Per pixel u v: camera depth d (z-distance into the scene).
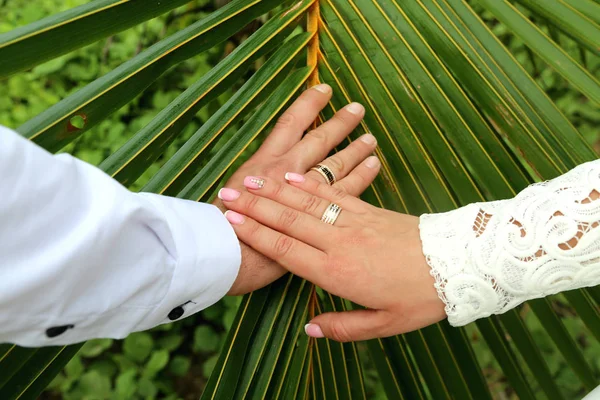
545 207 0.60
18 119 1.27
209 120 0.68
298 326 0.70
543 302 0.73
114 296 0.54
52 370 0.62
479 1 0.72
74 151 1.23
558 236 0.60
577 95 1.35
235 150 0.69
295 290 0.70
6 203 0.46
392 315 0.64
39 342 0.53
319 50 0.74
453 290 0.61
